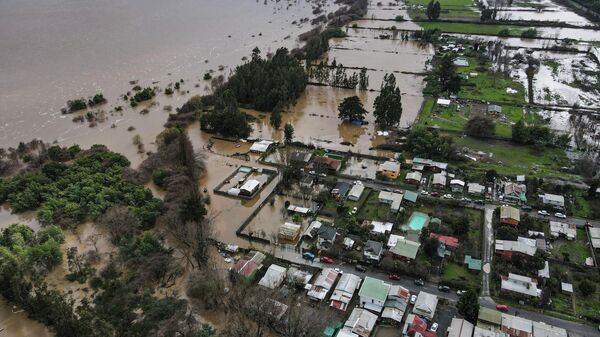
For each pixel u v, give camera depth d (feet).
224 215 315.37
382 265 256.93
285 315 219.20
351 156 379.35
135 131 430.20
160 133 408.46
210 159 384.88
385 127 421.59
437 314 227.61
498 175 339.77
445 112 445.78
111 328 213.66
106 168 354.95
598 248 264.72
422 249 271.08
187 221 270.46
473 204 310.86
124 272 259.80
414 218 301.22
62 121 446.19
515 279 240.12
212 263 263.70
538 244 268.82
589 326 220.84
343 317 228.84
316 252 273.13
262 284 245.65
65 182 335.06
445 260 261.85
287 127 390.63
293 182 342.85
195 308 237.45
